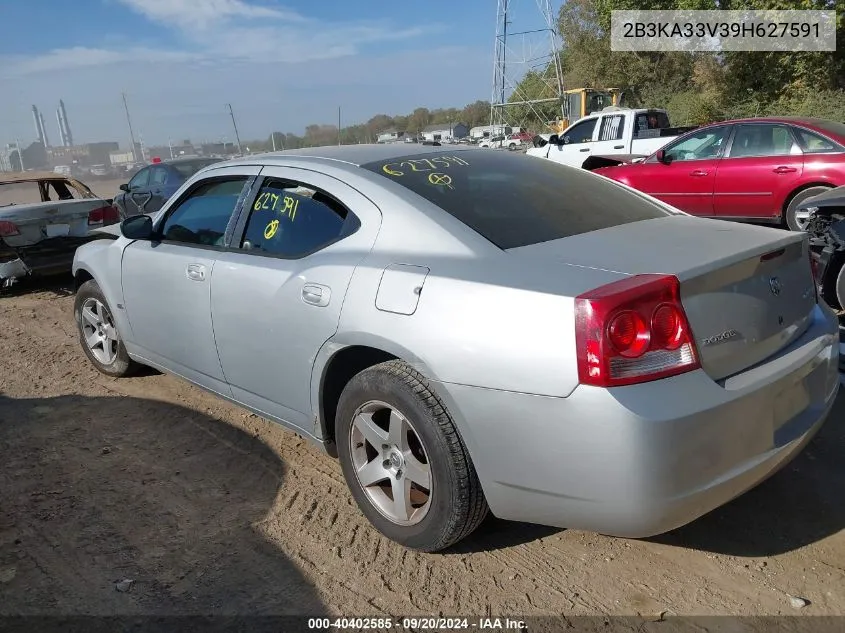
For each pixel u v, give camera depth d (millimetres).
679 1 21609
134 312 4379
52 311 7500
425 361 2582
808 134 8406
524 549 2934
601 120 14742
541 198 3174
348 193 3146
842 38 19594
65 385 5027
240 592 2734
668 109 27062
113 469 3750
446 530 2709
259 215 3527
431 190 3061
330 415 3221
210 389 3918
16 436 4199
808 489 3236
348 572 2832
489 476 2523
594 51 35500
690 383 2279
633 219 3152
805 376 2660
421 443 2688
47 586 2801
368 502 3014
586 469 2270
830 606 2520
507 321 2396
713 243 2666
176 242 4043
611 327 2205
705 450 2273
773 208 8703
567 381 2258
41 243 7969
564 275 2426
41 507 3387
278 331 3225
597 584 2699
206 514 3285
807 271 2914
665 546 2910
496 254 2652
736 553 2840
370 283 2814
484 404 2449
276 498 3404
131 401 4672
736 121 9133
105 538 3113
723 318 2420
